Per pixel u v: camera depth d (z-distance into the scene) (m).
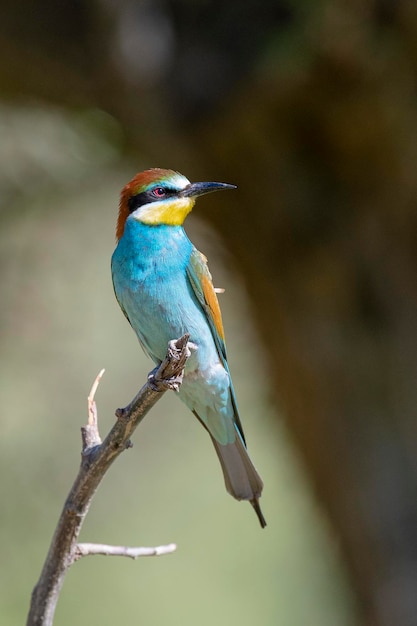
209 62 12.23
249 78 12.04
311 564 15.15
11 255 15.17
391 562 12.88
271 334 13.86
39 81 13.53
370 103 11.84
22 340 14.75
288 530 15.62
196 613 14.68
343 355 13.04
